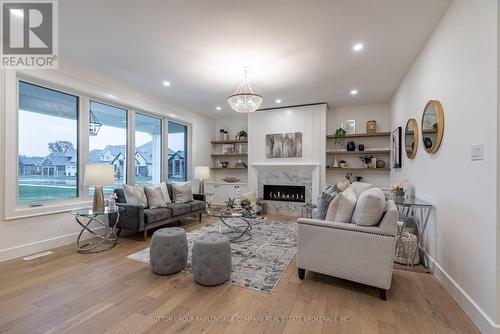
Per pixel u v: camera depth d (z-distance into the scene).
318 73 3.78
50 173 3.38
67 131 3.59
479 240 1.78
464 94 2.00
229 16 2.39
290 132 5.83
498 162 1.59
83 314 1.85
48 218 3.25
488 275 1.68
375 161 5.33
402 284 2.37
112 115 4.30
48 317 1.80
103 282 2.35
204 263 2.30
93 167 3.21
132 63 3.48
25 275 2.47
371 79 4.01
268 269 2.67
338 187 3.81
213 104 5.68
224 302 2.03
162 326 1.72
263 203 5.89
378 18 2.41
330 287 2.29
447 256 2.29
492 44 1.64
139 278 2.44
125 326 1.71
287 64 3.45
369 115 5.56
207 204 5.68
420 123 3.09
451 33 2.21
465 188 1.98
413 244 2.80
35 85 3.21
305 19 2.43
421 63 3.03
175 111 5.62
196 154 6.41
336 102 5.43
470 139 1.91
